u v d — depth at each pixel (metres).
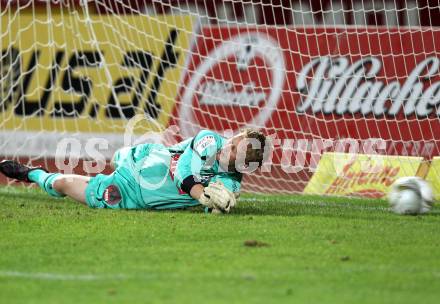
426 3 43.59
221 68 42.38
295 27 41.44
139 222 24.16
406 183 27.14
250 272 17.84
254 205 29.12
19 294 16.03
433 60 39.22
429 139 38.78
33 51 44.53
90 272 17.86
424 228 23.86
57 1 43.00
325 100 40.56
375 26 40.22
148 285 16.70
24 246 20.73
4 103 44.38
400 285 16.91
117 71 43.53
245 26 42.28
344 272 18.00
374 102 39.81
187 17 43.22
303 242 21.33
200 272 17.83
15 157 44.06
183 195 26.66
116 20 43.78
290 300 15.58
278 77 41.44
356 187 34.97
